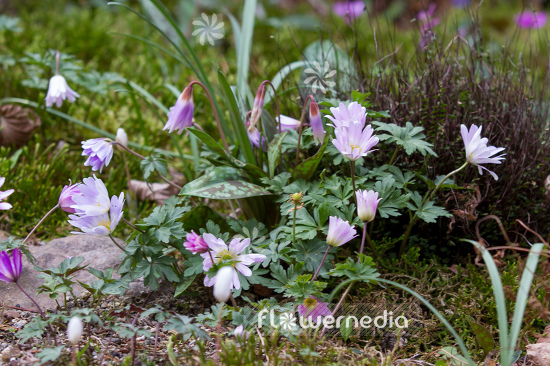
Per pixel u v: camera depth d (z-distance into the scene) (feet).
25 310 3.01
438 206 3.11
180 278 3.06
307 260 3.00
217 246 2.96
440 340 3.03
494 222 3.18
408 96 3.26
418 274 3.14
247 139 3.17
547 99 3.39
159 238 2.99
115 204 2.97
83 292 3.07
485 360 2.95
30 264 3.14
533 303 2.91
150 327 3.00
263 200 3.19
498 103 3.24
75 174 3.53
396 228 3.22
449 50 3.36
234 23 3.73
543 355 2.94
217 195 3.05
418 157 3.19
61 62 3.67
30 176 3.44
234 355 2.84
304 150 3.27
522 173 3.18
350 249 3.18
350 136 2.97
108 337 2.95
